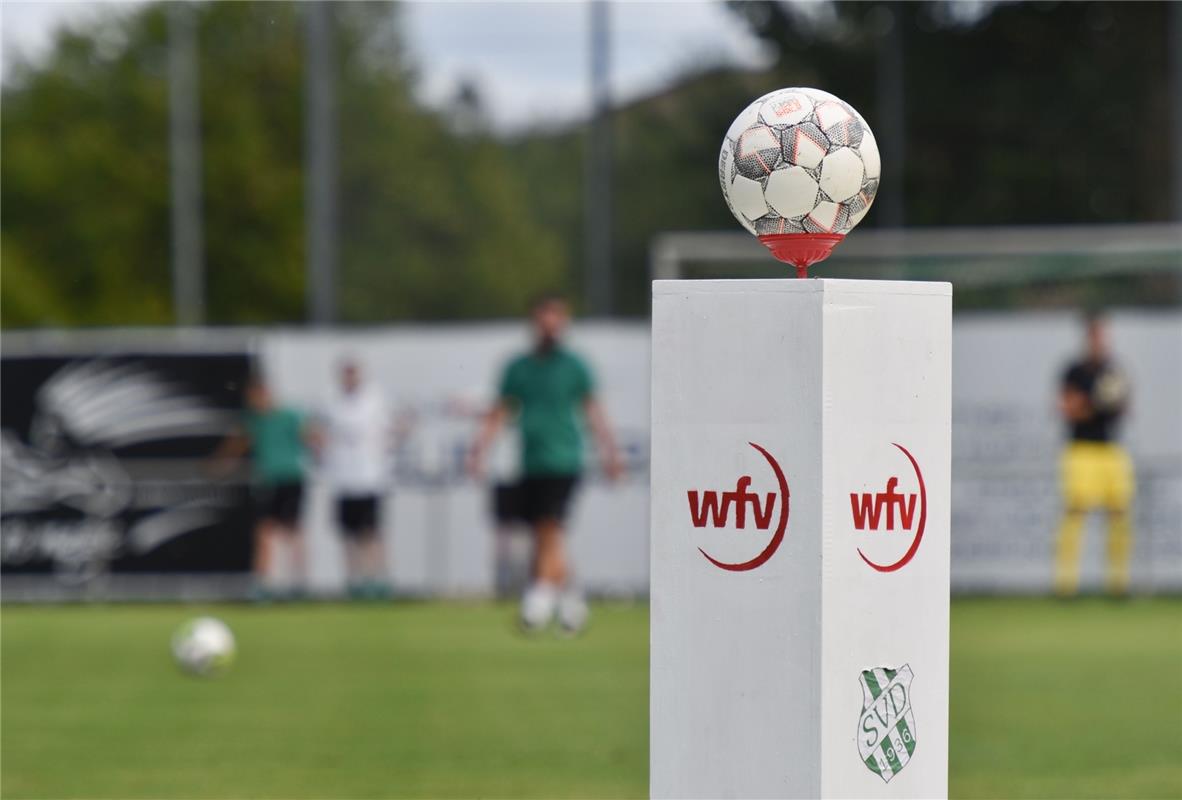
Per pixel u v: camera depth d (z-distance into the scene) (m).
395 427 46.81
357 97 76.44
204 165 105.50
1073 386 44.47
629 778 21.20
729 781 12.57
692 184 68.94
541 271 75.44
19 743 24.39
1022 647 34.84
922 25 70.75
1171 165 69.88
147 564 46.69
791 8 69.31
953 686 29.44
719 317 12.49
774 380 12.33
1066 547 44.97
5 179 104.38
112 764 22.59
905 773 12.66
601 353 46.31
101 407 46.75
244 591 46.59
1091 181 70.50
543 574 38.06
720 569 12.56
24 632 39.94
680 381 12.67
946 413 12.77
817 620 12.23
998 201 70.75
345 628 39.72
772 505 12.36
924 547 12.70
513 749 23.38
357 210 75.62
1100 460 44.47
